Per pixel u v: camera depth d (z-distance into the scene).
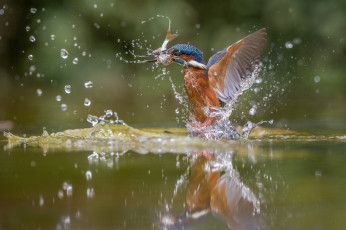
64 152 5.90
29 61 19.25
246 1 20.33
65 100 16.22
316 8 20.02
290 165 4.75
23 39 19.61
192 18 19.97
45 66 18.97
